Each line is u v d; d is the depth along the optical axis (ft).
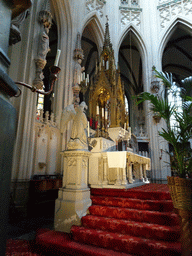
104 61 27.48
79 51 31.45
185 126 9.18
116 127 21.68
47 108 46.39
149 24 46.52
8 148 3.60
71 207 11.19
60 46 30.99
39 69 22.29
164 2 47.57
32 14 23.43
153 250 8.11
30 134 20.85
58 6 31.12
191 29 44.34
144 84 43.70
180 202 7.45
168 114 10.12
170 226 9.43
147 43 45.24
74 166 12.27
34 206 19.22
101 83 24.23
